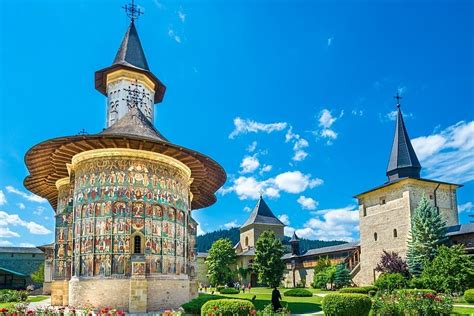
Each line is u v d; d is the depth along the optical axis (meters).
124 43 45.12
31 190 40.41
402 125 57.31
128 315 24.30
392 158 56.53
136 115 32.50
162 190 29.03
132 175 27.89
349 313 18.14
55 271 30.28
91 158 28.38
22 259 77.31
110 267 26.02
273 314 18.16
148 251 26.98
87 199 27.77
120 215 26.91
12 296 36.75
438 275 37.38
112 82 43.22
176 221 29.84
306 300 37.03
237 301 17.31
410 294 19.72
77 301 25.95
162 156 29.50
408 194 51.53
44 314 17.88
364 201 59.22
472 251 42.53
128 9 46.97
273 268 60.44
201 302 22.06
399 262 47.66
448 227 49.34
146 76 44.09
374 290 40.19
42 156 30.42
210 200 46.50
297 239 81.38
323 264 65.81
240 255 80.06
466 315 20.08
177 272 29.06
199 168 33.56
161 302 26.75
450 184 53.59
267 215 94.31
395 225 53.00
